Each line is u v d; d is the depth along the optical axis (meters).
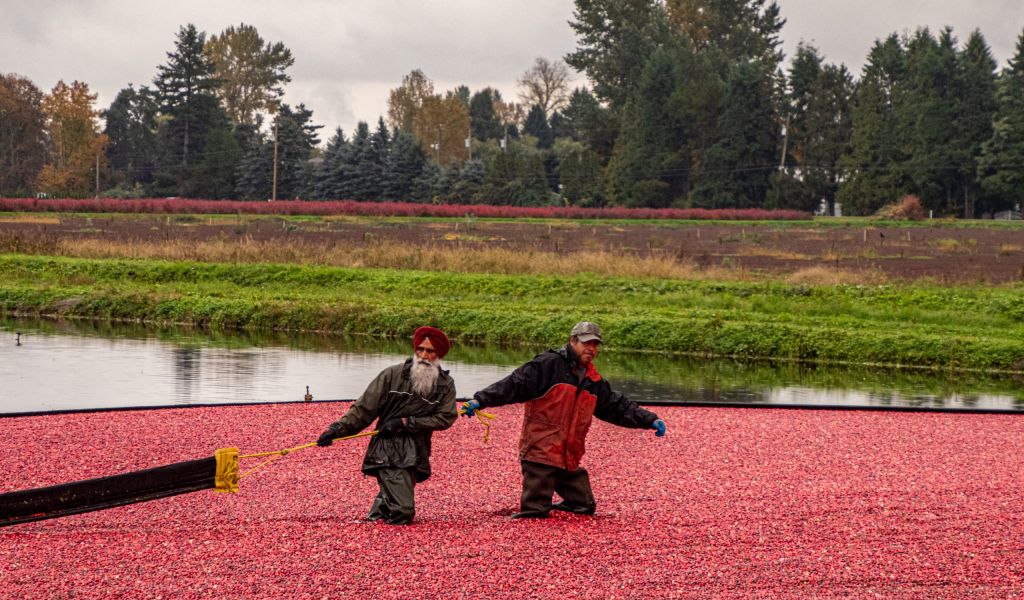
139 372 27.59
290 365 29.45
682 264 50.94
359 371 28.34
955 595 9.76
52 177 190.62
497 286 44.34
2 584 9.52
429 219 119.25
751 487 13.98
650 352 34.41
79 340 34.66
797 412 21.38
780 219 143.25
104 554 10.44
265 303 40.91
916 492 13.86
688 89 171.50
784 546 11.16
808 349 33.06
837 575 10.20
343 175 158.25
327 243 69.50
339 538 11.03
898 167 160.75
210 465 11.16
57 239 59.81
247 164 169.38
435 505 12.75
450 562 10.27
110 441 16.61
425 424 11.70
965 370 30.95
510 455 15.99
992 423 20.52
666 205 172.00
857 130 166.12
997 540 11.59
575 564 10.32
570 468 12.18
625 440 17.53
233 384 25.70
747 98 170.62
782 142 176.12
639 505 12.89
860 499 13.38
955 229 116.00
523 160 162.00
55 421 18.62
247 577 9.75
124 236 76.06
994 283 46.62
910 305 39.84
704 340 34.25
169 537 11.05
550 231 94.88
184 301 41.94
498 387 11.91
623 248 70.50
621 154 173.12
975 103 161.38
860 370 30.81
